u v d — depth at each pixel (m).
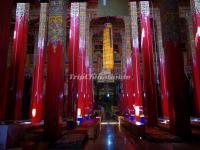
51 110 11.72
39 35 22.77
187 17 25.67
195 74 21.58
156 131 14.38
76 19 19.42
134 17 23.08
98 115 34.94
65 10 13.85
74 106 17.67
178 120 11.77
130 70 25.52
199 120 18.05
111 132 17.59
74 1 15.66
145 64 19.22
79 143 9.75
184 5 26.06
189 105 27.83
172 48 12.50
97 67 38.84
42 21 23.31
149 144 10.50
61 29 12.78
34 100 20.58
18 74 18.44
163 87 22.09
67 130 15.58
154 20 27.56
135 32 22.67
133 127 15.55
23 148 7.88
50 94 11.88
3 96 7.80
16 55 18.84
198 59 16.47
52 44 12.57
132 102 23.81
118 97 39.22
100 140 12.43
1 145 7.25
